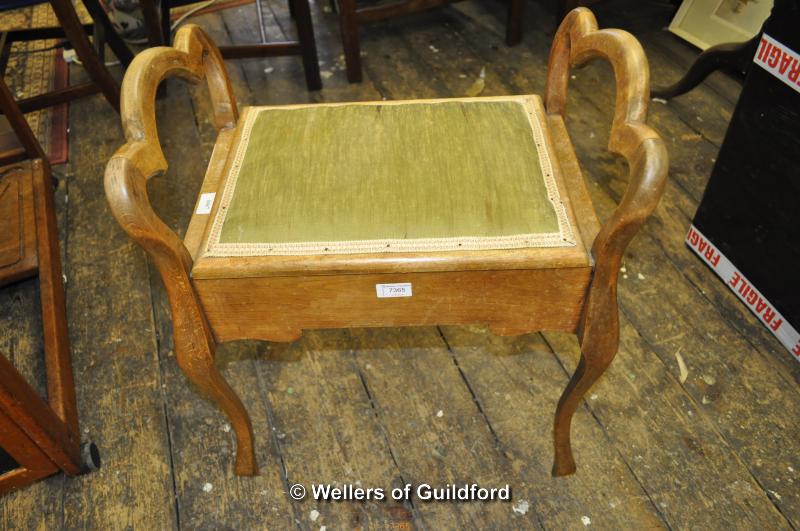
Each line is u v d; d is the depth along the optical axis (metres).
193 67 0.91
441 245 0.79
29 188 1.49
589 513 1.03
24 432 0.98
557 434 1.00
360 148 0.89
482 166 0.86
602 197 1.56
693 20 2.04
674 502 1.03
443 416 1.17
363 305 0.85
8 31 1.87
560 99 0.99
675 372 1.21
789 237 1.15
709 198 1.32
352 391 1.21
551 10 2.27
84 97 1.89
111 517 1.05
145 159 0.73
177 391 1.22
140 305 1.38
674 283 1.37
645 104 0.74
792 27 1.02
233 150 0.93
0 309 1.35
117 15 2.16
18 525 1.05
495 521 1.03
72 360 1.28
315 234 0.80
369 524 1.03
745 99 1.16
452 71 2.02
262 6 2.39
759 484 1.05
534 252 0.78
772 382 1.19
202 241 0.82
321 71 2.06
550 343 1.27
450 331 1.30
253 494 1.08
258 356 1.28
